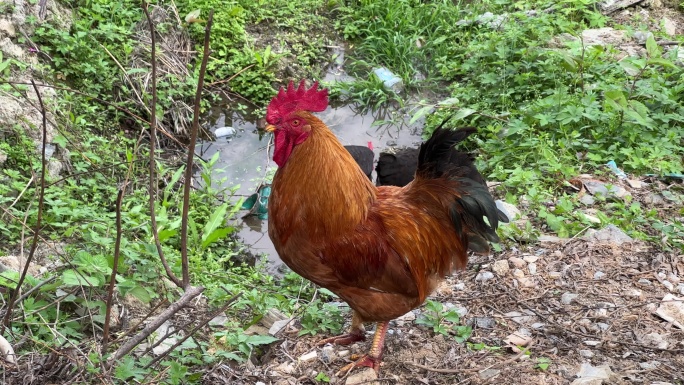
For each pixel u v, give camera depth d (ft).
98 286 5.06
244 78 9.44
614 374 4.75
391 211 4.67
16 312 4.82
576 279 5.82
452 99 8.13
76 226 5.90
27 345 4.70
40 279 5.17
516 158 7.87
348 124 9.39
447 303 5.60
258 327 5.51
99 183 7.30
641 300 5.56
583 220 6.56
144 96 8.26
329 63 10.27
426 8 10.74
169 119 8.77
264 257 7.14
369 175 7.33
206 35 3.64
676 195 7.07
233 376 4.81
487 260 6.14
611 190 7.03
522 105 8.89
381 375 4.86
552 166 7.27
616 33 10.09
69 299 4.95
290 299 6.10
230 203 7.89
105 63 8.54
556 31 10.23
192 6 9.66
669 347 5.06
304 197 4.47
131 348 4.22
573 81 8.89
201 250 6.64
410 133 9.21
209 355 4.97
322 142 4.49
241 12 9.98
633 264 5.98
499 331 5.25
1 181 6.48
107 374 4.18
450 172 4.74
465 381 4.75
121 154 7.95
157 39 9.24
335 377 4.85
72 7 9.10
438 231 4.78
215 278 6.29
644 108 7.66
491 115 8.56
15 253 5.80
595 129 8.07
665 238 6.21
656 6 11.02
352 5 10.99
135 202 7.16
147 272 5.36
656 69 8.98
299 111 4.48
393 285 4.60
